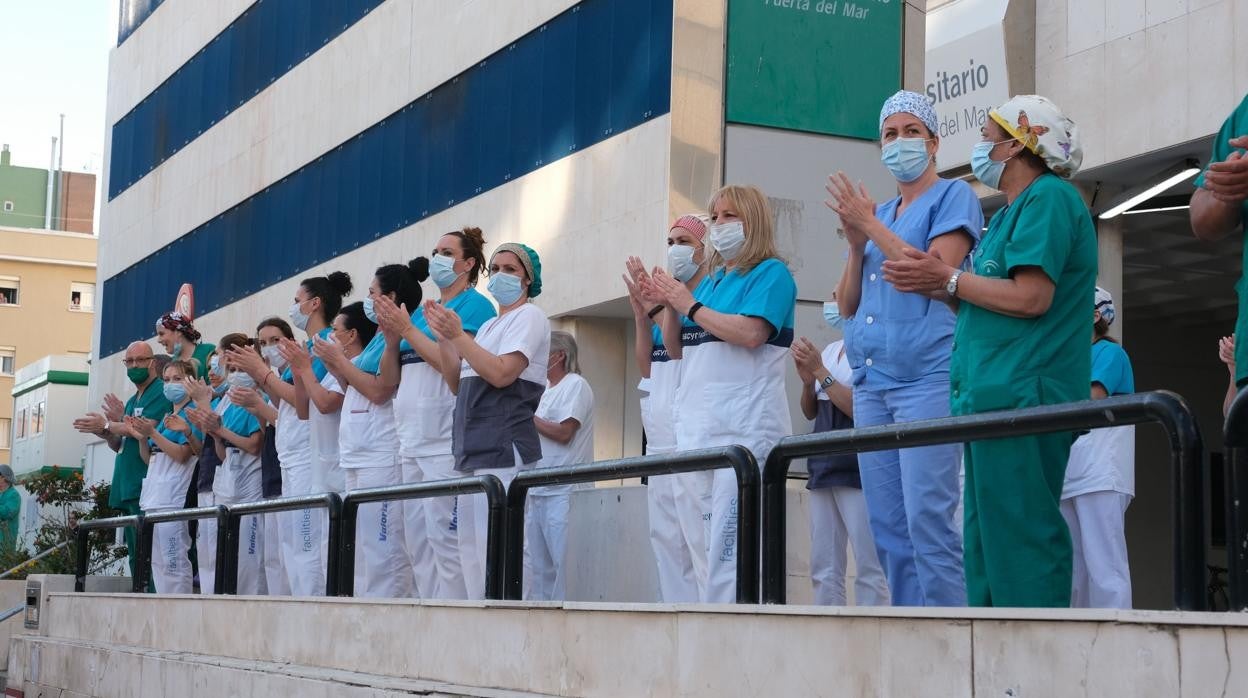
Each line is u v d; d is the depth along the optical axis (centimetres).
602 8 1415
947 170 1209
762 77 807
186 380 951
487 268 764
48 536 1725
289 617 739
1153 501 1542
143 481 1077
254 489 966
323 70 2042
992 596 403
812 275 795
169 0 2686
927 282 425
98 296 2989
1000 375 414
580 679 516
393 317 701
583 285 1418
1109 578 601
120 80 2942
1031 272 411
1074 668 331
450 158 1688
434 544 711
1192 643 305
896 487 499
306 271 2069
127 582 1088
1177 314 1766
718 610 448
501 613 566
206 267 2456
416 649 624
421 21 1770
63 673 1020
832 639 402
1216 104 1035
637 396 1452
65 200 6488
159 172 2695
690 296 563
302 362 821
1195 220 429
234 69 2373
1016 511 399
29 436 3922
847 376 682
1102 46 1120
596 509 740
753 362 571
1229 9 1027
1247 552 314
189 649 859
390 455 775
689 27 813
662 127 1310
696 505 582
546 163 1495
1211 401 1816
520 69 1554
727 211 577
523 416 680
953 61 1201
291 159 2138
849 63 819
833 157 812
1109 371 623
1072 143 432
